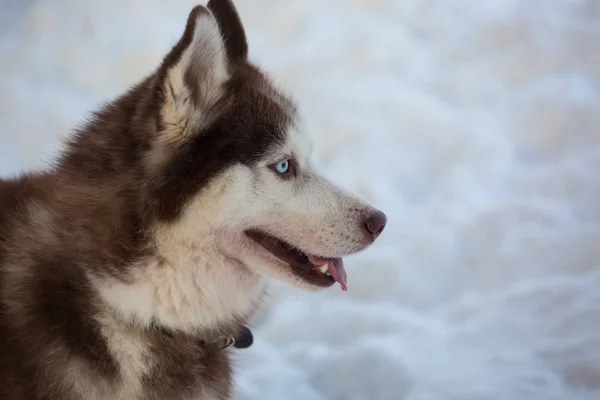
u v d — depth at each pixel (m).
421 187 4.68
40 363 2.28
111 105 2.60
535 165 4.73
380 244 4.18
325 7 6.56
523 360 3.31
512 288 3.77
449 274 3.97
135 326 2.39
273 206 2.51
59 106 5.72
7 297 2.36
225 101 2.47
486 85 5.53
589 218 4.18
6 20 7.06
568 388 3.15
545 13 6.12
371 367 3.39
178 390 2.48
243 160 2.45
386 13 6.46
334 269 2.66
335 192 2.60
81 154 2.49
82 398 2.31
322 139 5.14
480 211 4.29
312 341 3.65
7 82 6.11
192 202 2.36
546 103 5.16
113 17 6.83
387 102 5.41
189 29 2.26
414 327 3.63
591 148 4.75
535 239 4.02
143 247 2.35
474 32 6.08
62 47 6.50
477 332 3.53
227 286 2.54
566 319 3.47
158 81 2.31
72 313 2.32
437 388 3.23
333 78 5.75
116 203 2.38
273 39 6.30
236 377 3.29
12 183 2.67
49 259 2.38
